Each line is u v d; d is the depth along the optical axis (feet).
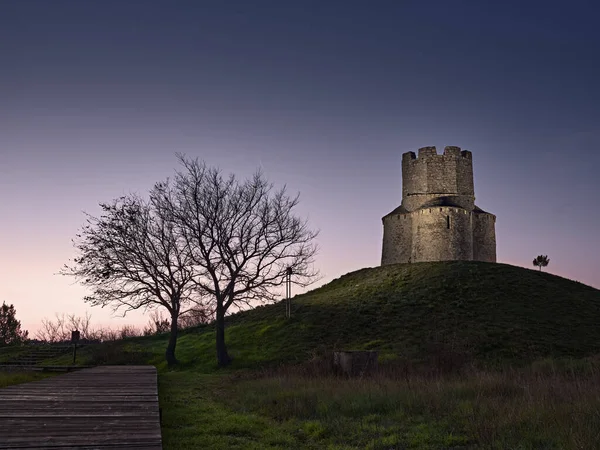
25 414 27.76
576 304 131.54
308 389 50.65
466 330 112.27
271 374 75.05
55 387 41.96
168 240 115.24
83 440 21.62
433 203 205.77
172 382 75.82
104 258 113.39
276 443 30.63
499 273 155.74
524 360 93.04
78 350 135.85
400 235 211.00
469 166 216.13
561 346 102.78
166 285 116.57
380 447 29.30
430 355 89.56
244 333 126.93
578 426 28.12
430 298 135.13
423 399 42.37
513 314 122.31
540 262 208.23
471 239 199.72
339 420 37.04
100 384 44.62
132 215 116.16
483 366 83.71
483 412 35.06
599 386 44.73
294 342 114.93
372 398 43.57
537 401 36.37
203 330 147.64
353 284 170.60
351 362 68.85
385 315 126.52
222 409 44.50
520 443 27.27
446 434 31.45
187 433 32.81
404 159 222.89
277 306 150.00
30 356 131.75
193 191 116.37
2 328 180.34
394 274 165.48
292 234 119.34
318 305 140.87
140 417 27.30
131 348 129.70
